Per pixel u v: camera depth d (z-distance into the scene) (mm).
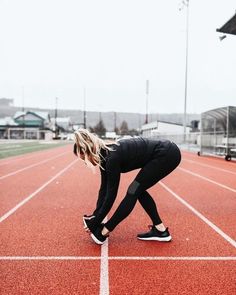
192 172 11328
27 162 14305
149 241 3781
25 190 7133
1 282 2725
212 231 4227
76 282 2738
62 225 4418
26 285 2678
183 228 4348
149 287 2666
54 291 2582
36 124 73062
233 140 17219
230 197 6629
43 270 2963
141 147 3471
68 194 6688
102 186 3719
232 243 3760
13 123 71625
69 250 3461
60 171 10898
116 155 3273
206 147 20734
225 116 18094
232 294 2572
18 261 3158
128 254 3367
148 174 3459
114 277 2838
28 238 3855
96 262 3154
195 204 5898
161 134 43938
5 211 5199
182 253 3414
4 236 3930
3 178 9086
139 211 5238
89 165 3375
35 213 5082
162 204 5867
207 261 3215
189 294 2561
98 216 3443
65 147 29703
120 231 4156
